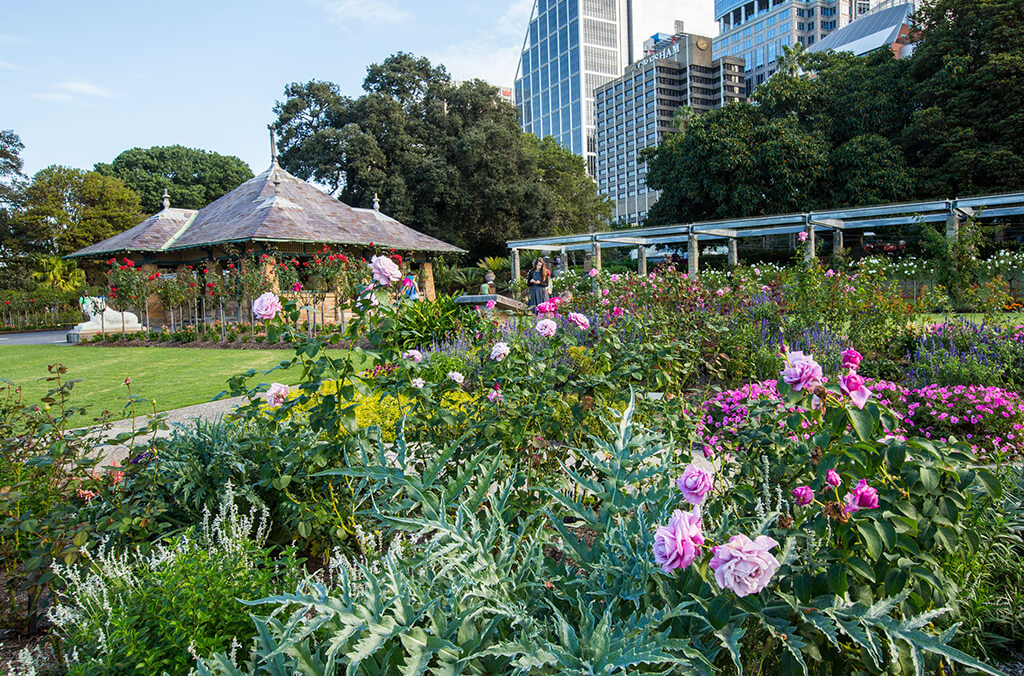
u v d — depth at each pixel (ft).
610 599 5.60
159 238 75.25
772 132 82.28
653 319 23.06
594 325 25.07
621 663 4.37
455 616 5.22
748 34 467.11
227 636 6.17
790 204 83.05
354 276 50.06
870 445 6.27
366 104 115.55
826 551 6.00
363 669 4.99
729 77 434.71
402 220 111.55
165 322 69.82
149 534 9.12
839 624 5.33
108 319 61.72
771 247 106.32
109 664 5.77
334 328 10.34
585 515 6.70
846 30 223.92
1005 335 21.39
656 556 4.89
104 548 8.29
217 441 10.17
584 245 82.43
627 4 604.08
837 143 86.38
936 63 78.02
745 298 28.53
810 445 7.14
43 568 8.08
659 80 437.99
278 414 9.72
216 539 8.68
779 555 5.77
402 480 7.26
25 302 99.14
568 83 591.37
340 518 9.40
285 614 6.62
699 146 86.22
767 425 8.57
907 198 76.48
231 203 78.18
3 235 127.65
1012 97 68.59
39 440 10.19
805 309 25.41
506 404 10.25
